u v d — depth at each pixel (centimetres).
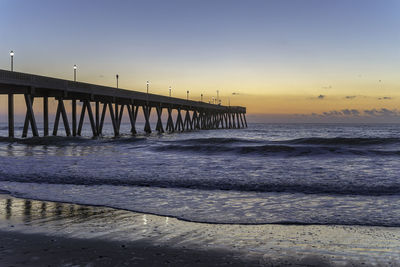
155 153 2089
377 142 2739
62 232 563
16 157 1848
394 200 833
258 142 3020
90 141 3153
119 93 4525
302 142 2916
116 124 4809
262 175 1227
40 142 3011
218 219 661
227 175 1227
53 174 1238
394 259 446
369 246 502
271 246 500
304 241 526
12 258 441
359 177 1173
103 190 963
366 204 793
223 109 10144
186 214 700
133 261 434
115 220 648
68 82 3528
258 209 746
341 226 618
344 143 2803
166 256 454
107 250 475
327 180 1109
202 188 995
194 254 463
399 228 604
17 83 2892
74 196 883
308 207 765
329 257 454
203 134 6397
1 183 1076
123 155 1975
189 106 7581
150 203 803
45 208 750
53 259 438
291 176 1202
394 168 1405
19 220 645
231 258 448
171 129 6988
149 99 5509
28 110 3172
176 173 1275
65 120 3659
